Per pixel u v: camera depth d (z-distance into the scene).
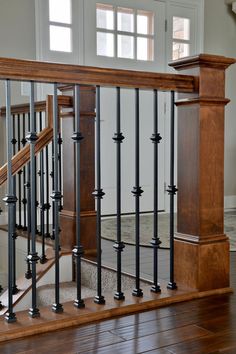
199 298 2.14
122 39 4.76
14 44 4.21
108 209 4.77
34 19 4.29
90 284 2.77
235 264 2.85
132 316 1.91
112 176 4.78
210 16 5.30
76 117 1.95
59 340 1.67
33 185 1.91
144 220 4.56
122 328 1.78
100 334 1.73
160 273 2.54
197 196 2.18
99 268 2.02
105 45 4.68
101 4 4.62
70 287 2.76
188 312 1.95
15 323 1.77
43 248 2.87
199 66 2.15
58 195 1.94
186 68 2.22
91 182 2.97
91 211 2.99
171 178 2.24
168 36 5.03
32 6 4.27
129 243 3.43
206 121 2.18
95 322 1.84
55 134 1.92
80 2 4.49
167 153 5.07
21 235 3.49
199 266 2.16
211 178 2.21
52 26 4.37
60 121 3.10
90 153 2.96
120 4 4.71
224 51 5.43
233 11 5.37
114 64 4.72
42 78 1.77
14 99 4.23
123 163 4.82
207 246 2.18
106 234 3.79
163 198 5.08
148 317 1.90
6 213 4.16
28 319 1.81
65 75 1.81
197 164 2.17
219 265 2.22
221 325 1.81
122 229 4.04
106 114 4.70
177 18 5.08
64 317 1.83
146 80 2.03
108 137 4.73
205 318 1.88
